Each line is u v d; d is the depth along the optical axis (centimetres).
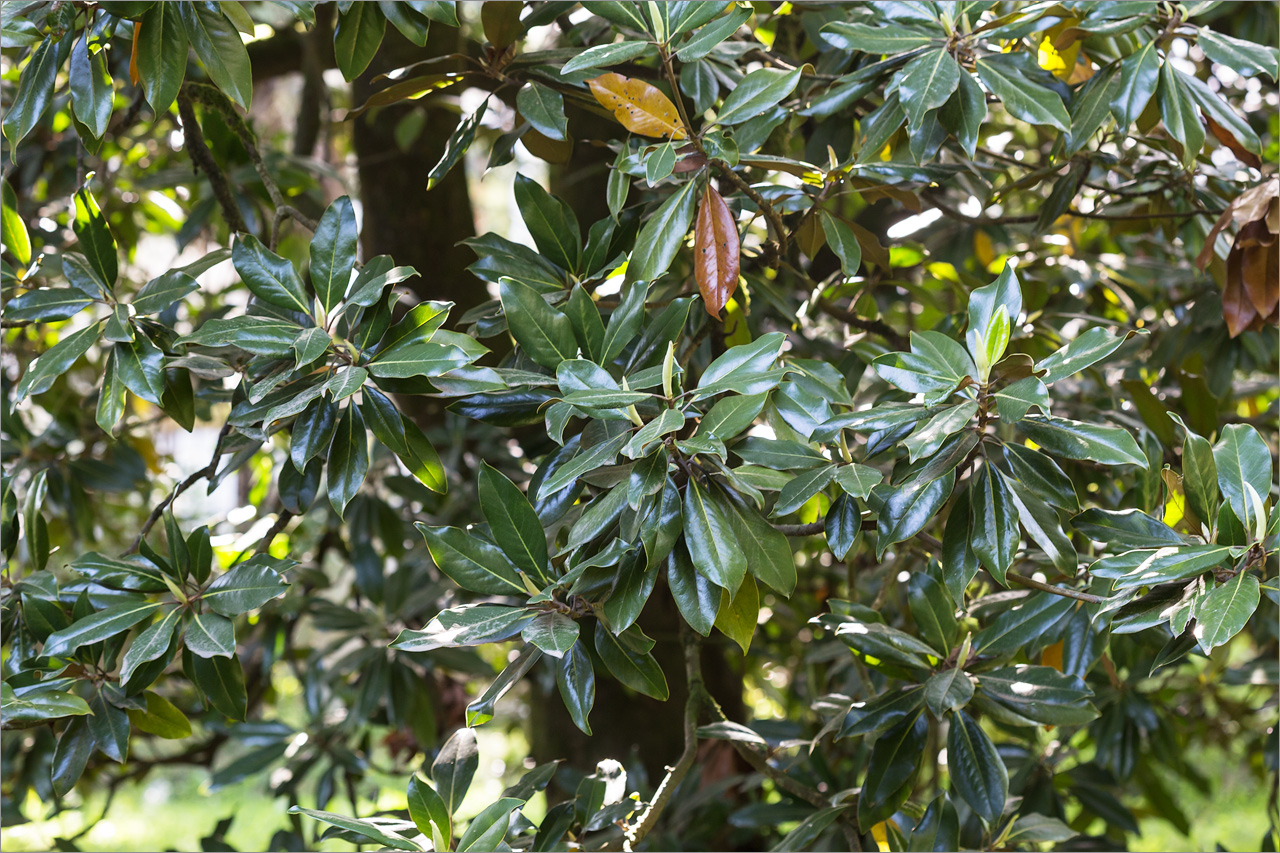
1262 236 408
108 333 390
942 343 379
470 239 408
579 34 443
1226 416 495
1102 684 491
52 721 406
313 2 401
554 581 383
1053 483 379
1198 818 1098
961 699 393
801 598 631
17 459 493
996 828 429
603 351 385
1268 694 600
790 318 421
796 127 448
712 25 383
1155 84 400
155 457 628
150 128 525
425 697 511
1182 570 369
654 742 577
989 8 398
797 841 413
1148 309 566
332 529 591
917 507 378
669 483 376
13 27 396
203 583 400
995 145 520
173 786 1476
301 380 386
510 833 403
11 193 408
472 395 392
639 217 417
